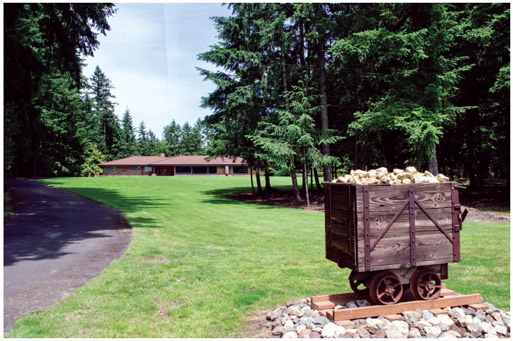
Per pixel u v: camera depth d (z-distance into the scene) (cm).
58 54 1239
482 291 490
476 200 1895
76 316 412
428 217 406
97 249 767
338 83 1884
